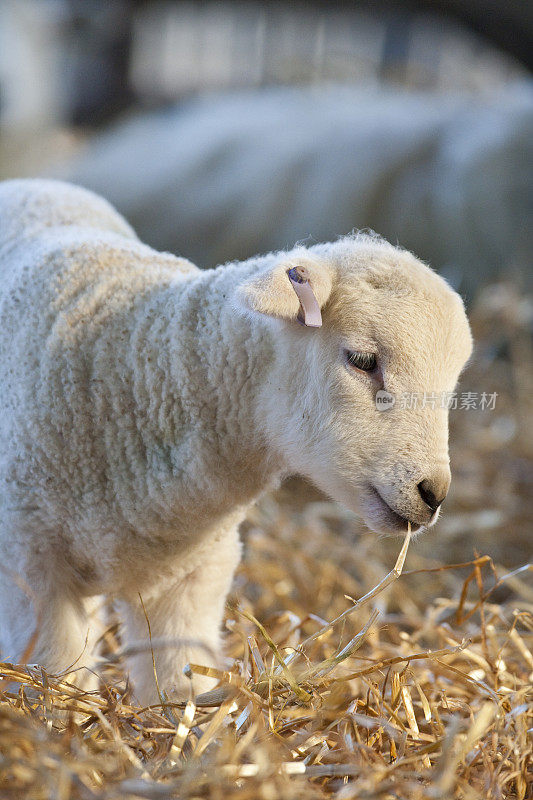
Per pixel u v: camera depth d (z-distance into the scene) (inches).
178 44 1600.6
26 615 315.6
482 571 552.1
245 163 979.9
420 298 307.9
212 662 352.5
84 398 317.1
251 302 288.2
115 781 257.9
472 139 952.9
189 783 247.6
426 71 1505.9
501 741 303.0
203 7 1274.6
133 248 356.5
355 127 995.3
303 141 982.4
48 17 1413.6
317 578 505.0
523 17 901.8
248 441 327.0
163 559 333.1
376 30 1593.3
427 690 348.5
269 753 270.8
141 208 973.2
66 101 1433.3
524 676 374.6
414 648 385.4
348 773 269.3
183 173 984.9
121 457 319.0
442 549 574.6
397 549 563.2
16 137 1348.4
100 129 1441.9
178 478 319.9
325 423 312.2
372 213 925.8
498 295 781.9
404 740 296.2
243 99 1116.5
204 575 350.3
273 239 933.2
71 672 302.5
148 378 320.5
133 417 321.4
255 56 1622.8
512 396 735.7
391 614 508.4
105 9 1376.7
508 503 621.9
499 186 898.1
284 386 317.7
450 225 906.7
